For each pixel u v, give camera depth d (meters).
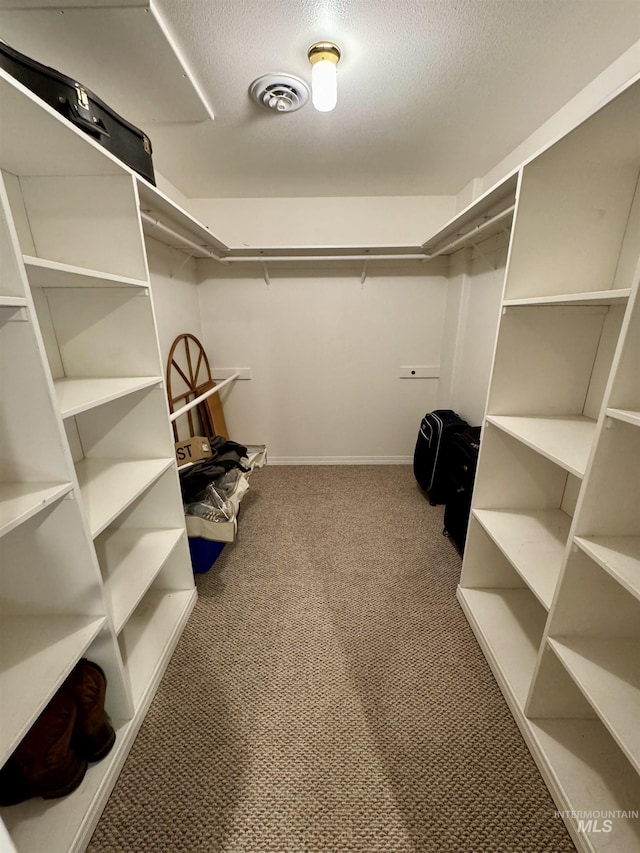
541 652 1.01
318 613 1.57
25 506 0.73
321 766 1.02
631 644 0.96
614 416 0.76
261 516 2.37
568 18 1.04
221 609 1.60
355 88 1.37
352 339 2.90
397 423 3.13
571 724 1.06
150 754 1.05
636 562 0.79
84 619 0.95
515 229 1.11
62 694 0.91
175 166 2.01
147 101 1.41
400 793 0.96
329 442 3.20
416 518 2.34
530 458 1.40
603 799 0.90
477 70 1.27
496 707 1.18
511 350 1.25
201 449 1.98
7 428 0.79
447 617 1.55
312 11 1.02
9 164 1.02
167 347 2.26
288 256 2.52
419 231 2.59
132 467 1.35
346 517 2.35
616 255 1.12
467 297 2.48
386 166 2.04
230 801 0.94
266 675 1.29
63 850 0.81
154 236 2.02
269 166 2.02
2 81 0.68
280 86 1.33
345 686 1.25
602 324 1.21
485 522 1.38
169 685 1.25
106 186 1.12
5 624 0.93
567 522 1.38
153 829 0.89
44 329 1.23
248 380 3.01
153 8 0.99
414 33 1.10
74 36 1.07
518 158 1.81
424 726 1.12
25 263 0.73
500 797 0.95
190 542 1.75
